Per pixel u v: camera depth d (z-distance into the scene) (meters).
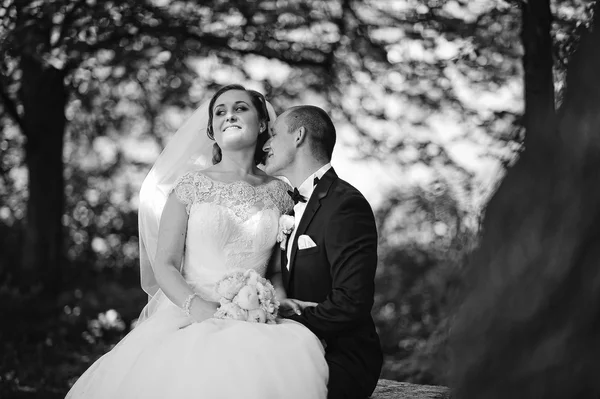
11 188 10.49
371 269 2.74
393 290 8.01
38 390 6.00
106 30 7.16
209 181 3.07
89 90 8.70
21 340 6.67
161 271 2.93
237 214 3.01
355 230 2.77
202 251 3.00
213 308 2.79
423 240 8.75
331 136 3.05
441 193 8.22
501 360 0.56
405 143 8.33
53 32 7.02
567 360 0.53
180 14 7.75
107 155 10.85
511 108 7.53
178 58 7.86
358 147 8.55
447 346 0.61
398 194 8.99
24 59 7.36
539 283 0.54
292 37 8.05
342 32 7.85
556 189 0.55
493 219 0.59
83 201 10.98
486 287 0.58
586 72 0.56
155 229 3.30
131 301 8.07
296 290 2.91
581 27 0.59
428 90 7.89
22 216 10.47
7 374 6.14
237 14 7.81
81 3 6.82
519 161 0.59
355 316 2.67
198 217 2.99
